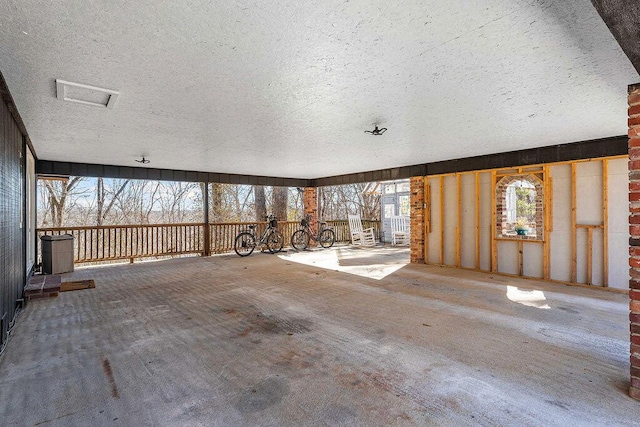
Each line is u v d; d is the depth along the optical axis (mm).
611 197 4828
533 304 4102
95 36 2006
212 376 2312
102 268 6898
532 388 2143
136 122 3914
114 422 1803
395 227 11625
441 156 6414
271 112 3570
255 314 3742
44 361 2549
